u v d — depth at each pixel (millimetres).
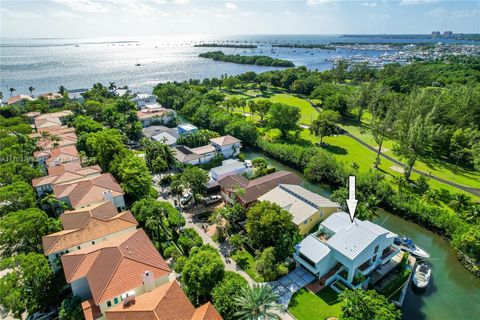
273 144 105562
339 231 51188
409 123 91875
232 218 61062
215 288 42500
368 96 137875
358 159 97688
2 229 53531
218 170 82562
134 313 35875
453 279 52906
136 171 70750
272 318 36812
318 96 168625
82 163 87812
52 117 131125
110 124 128750
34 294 43750
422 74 186875
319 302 45500
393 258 54969
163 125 135875
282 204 61375
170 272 45438
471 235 53688
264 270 48031
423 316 45531
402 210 68938
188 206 72188
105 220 55219
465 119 102938
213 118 128375
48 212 69625
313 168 86625
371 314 37219
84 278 43094
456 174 87875
